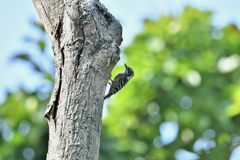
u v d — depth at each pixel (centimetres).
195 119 1723
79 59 838
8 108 1570
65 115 820
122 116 1825
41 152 1505
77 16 849
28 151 1512
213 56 1772
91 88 830
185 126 1786
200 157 1698
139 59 1786
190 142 1761
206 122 1662
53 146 815
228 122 1631
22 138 1518
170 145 1803
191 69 1734
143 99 1812
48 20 868
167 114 1812
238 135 1667
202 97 1697
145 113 1838
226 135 1673
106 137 1566
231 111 1345
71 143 809
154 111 1830
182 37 1797
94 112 825
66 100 825
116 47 849
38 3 880
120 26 876
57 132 818
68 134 812
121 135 1816
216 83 1720
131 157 1716
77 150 808
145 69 1778
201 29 1812
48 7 870
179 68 1747
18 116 1548
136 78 1780
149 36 1800
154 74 1766
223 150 1669
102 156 1525
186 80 1734
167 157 1808
